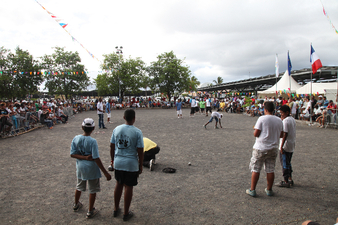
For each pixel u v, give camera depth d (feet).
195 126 43.62
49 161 20.49
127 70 114.62
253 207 11.76
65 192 13.89
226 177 16.24
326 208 11.56
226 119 56.54
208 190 14.01
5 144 27.99
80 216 11.06
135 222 10.48
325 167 17.97
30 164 19.61
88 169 10.70
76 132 37.78
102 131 38.55
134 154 10.72
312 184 14.71
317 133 33.27
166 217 10.90
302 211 11.29
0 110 33.19
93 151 10.56
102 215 11.16
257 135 12.75
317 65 40.70
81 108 94.38
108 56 112.37
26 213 11.32
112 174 17.06
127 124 11.10
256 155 12.78
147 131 37.58
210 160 20.59
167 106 109.50
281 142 14.17
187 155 22.38
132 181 10.59
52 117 46.26
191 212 11.34
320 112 42.34
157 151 18.54
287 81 70.33
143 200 12.75
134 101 109.81
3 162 20.22
